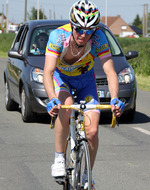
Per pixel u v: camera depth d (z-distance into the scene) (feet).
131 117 39.29
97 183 22.63
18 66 40.19
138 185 22.48
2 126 36.70
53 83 18.72
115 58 39.68
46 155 27.84
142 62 92.94
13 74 41.78
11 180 22.89
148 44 115.03
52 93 18.22
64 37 18.92
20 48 42.57
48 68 18.90
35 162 26.22
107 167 25.52
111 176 23.84
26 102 37.35
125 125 38.24
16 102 41.29
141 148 30.22
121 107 17.40
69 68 19.66
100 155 28.12
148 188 22.06
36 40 40.37
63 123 19.44
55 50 18.99
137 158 27.63
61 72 19.93
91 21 17.65
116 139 32.76
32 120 38.27
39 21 43.06
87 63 19.80
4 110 44.75
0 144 30.55
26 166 25.40
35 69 37.29
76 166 18.02
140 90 63.77
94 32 19.04
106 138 33.01
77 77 19.85
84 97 20.06
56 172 19.53
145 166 25.94
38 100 36.47
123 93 37.19
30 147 29.86
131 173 24.48
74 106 17.46
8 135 33.40
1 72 87.30
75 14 17.70
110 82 19.01
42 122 38.55
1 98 52.31
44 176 23.63
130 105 37.70
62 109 19.25
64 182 19.58
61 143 19.67
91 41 19.25
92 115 18.88
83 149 17.54
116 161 26.81
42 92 36.37
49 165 25.64
